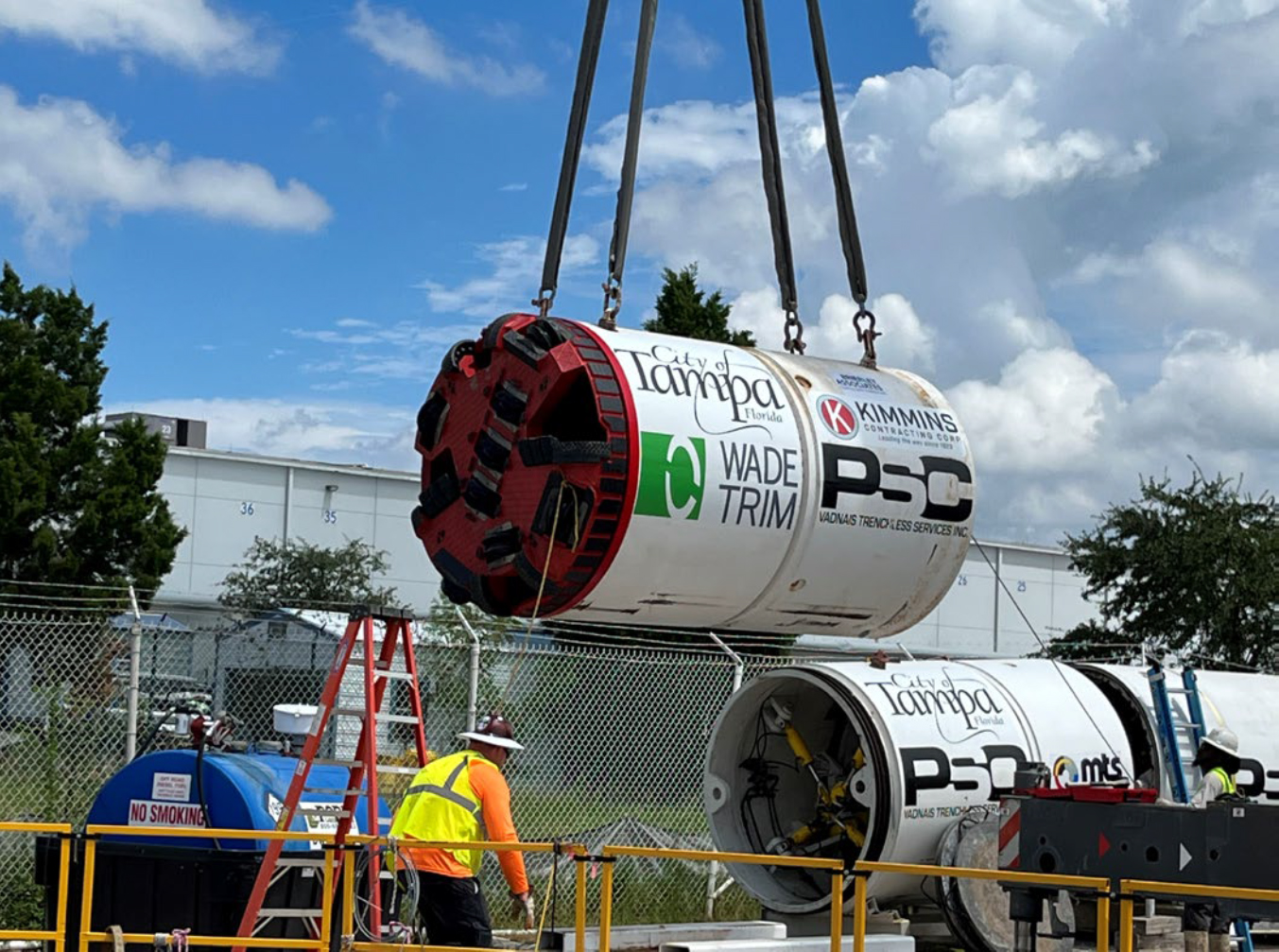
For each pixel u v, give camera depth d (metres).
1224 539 28.67
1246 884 8.42
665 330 29.53
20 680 14.47
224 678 19.03
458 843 9.16
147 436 34.72
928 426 9.44
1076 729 12.84
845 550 9.00
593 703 16.41
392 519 46.44
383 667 10.60
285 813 10.02
